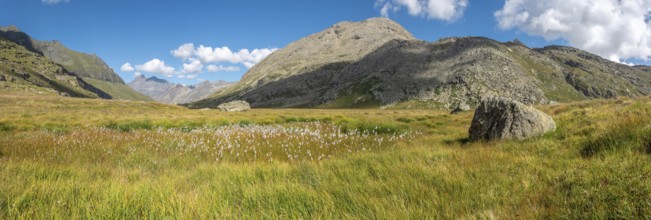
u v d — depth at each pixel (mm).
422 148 9758
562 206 4074
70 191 4945
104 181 6145
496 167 6480
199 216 4035
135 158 9672
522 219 3746
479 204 4328
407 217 3893
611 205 3873
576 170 5426
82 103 93125
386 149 10711
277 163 7906
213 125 26453
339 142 12016
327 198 4715
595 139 7820
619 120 9008
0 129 21984
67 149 11086
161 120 28344
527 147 9234
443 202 4367
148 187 5254
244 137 13812
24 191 4715
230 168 7367
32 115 35594
